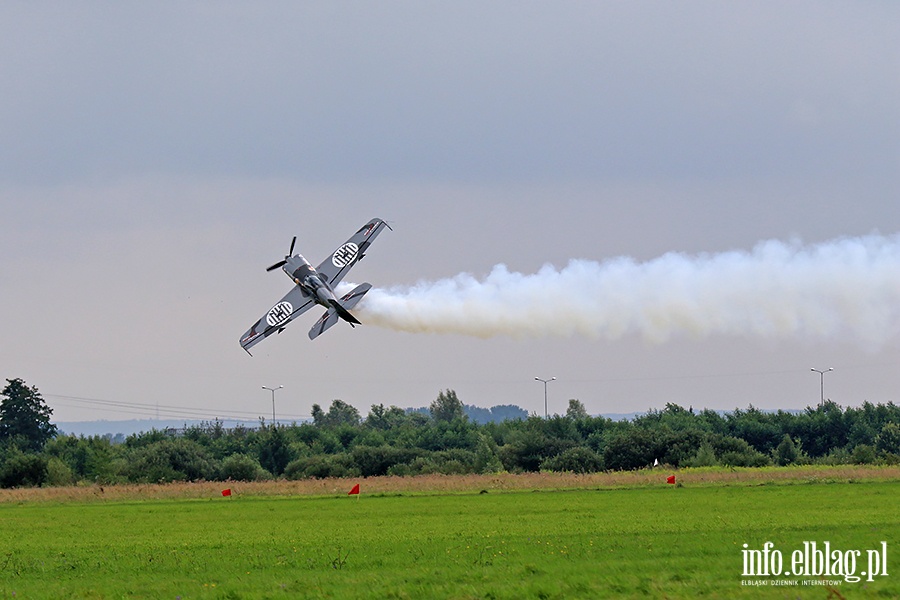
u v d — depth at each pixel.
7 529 181.62
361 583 103.56
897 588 92.81
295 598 96.81
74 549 147.50
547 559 117.00
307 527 169.50
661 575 101.81
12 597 103.94
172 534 165.12
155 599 100.62
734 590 93.81
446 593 96.56
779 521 152.25
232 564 122.88
